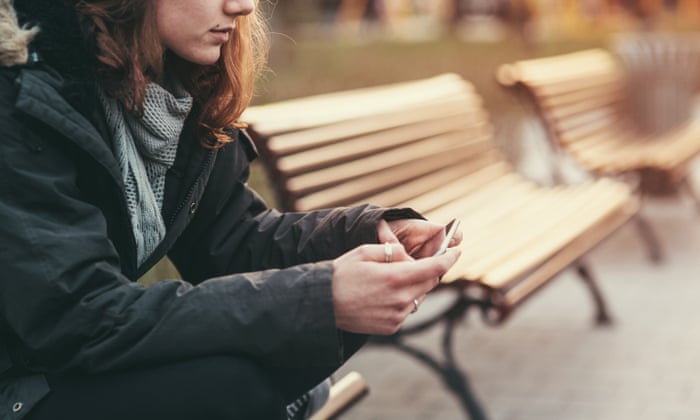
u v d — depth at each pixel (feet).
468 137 16.22
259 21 7.50
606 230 15.14
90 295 5.66
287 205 10.94
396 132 13.98
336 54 38.81
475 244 12.30
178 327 5.67
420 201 13.94
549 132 19.31
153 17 6.13
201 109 6.98
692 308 17.19
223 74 6.97
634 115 25.26
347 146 12.51
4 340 6.03
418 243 7.19
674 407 12.85
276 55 33.63
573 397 13.28
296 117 11.73
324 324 5.69
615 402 13.08
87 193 6.14
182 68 6.86
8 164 5.62
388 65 36.65
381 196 13.03
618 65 25.39
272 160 10.84
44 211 5.68
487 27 66.33
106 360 5.69
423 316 16.78
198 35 6.24
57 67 5.92
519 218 14.05
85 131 5.83
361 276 5.78
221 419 5.80
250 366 5.84
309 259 7.43
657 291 18.22
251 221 7.73
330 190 11.85
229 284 5.81
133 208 6.46
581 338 15.69
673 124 25.07
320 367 6.95
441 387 13.66
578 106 21.30
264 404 5.85
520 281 11.66
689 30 72.69
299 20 54.95
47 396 5.95
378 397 13.29
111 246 5.86
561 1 74.74
